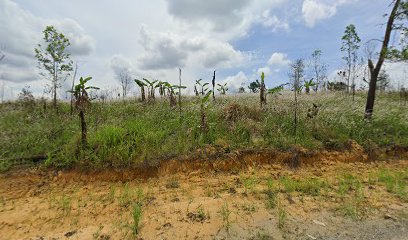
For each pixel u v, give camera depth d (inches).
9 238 171.6
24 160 265.6
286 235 168.4
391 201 217.9
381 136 385.4
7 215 196.1
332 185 254.5
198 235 168.6
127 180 254.7
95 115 411.5
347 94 760.3
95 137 289.3
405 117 470.3
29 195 228.2
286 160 303.9
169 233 170.6
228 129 343.3
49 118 404.5
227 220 180.9
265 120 379.6
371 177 279.3
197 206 204.4
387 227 179.0
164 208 202.4
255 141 323.3
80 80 278.4
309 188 242.5
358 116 449.4
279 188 242.1
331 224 182.1
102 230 175.8
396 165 328.8
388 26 440.5
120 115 426.0
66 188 241.3
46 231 178.5
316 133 361.7
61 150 278.8
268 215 192.4
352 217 191.0
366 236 168.6
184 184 252.2
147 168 262.5
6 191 229.8
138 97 625.0
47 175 252.4
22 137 314.0
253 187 244.1
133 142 287.0
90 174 254.4
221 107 412.5
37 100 532.4
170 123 354.3
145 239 164.6
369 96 461.7
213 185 251.0
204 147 297.3
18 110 464.1
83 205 211.8
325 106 495.5
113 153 269.4
